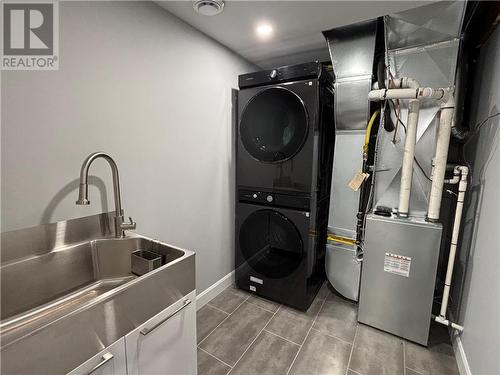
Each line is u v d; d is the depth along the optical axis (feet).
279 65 8.64
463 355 5.00
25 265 3.45
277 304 7.21
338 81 6.32
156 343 3.38
